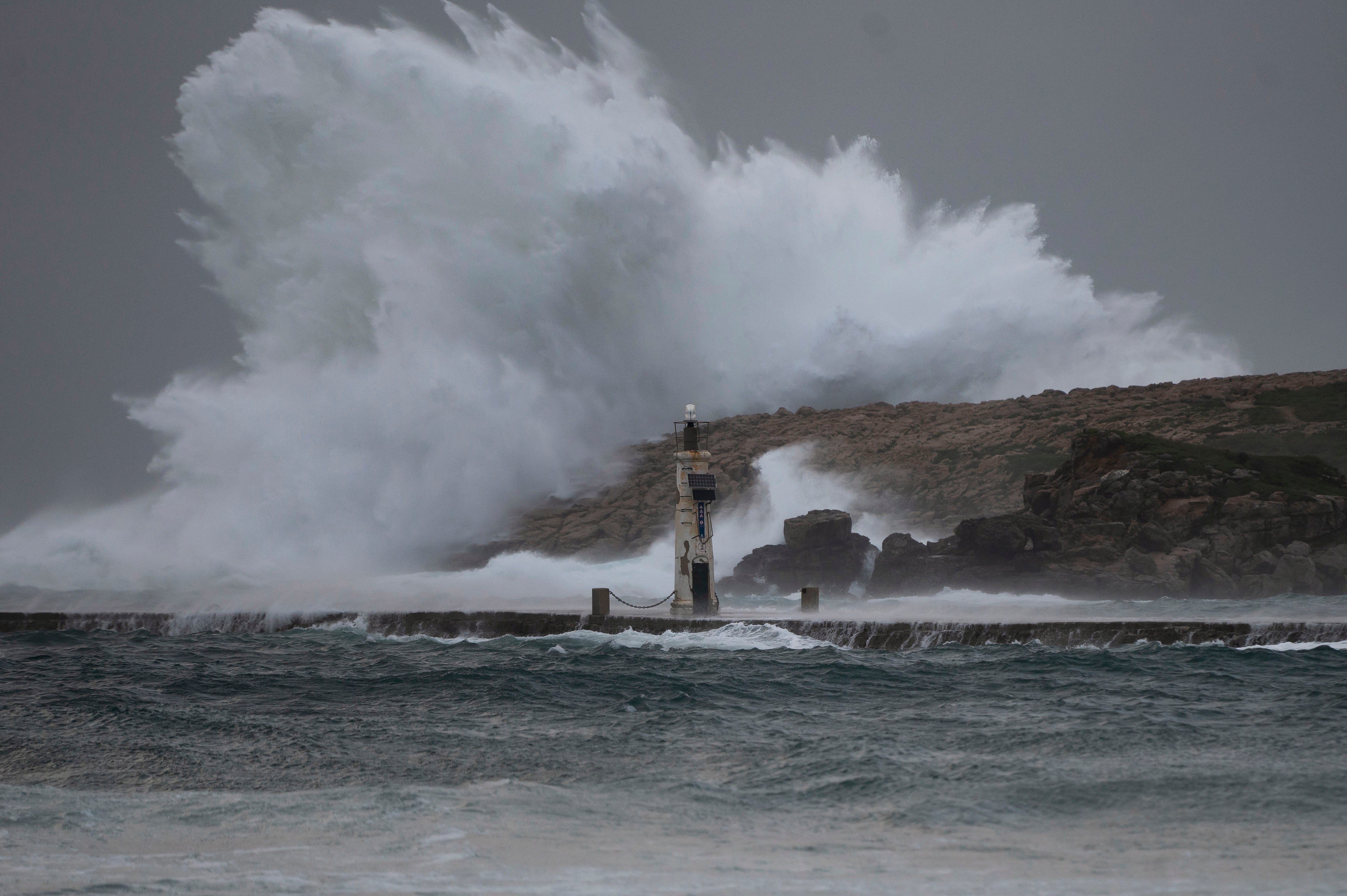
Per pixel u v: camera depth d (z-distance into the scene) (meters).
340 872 16.89
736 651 53.91
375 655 56.75
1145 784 22.97
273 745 29.75
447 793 23.14
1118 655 47.09
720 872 16.84
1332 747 26.61
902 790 22.94
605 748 28.77
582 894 15.59
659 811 21.52
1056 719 31.77
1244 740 27.81
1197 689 37.75
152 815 21.38
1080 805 21.50
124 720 33.84
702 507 68.06
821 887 15.88
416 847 18.56
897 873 16.77
